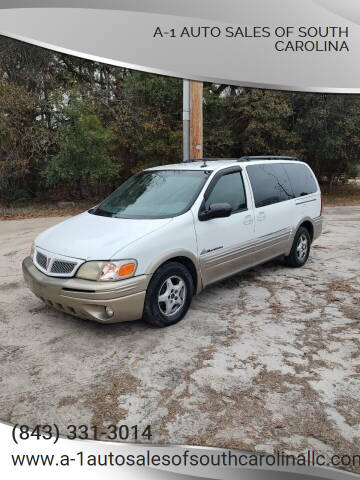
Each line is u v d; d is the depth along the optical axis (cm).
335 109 1688
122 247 400
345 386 331
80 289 393
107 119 1519
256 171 572
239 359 374
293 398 317
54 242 439
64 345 405
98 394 327
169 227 432
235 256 514
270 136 1686
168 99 1462
